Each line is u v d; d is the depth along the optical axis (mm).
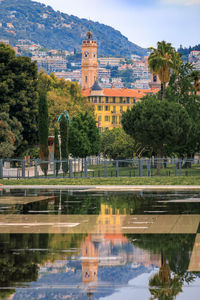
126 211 30406
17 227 24688
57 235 22344
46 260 17562
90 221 26516
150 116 75750
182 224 25031
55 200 37625
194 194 41375
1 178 62344
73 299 13430
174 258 17641
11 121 79125
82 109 150250
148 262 17141
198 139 81375
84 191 45906
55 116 131625
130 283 14789
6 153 69125
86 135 112688
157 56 81062
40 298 13547
